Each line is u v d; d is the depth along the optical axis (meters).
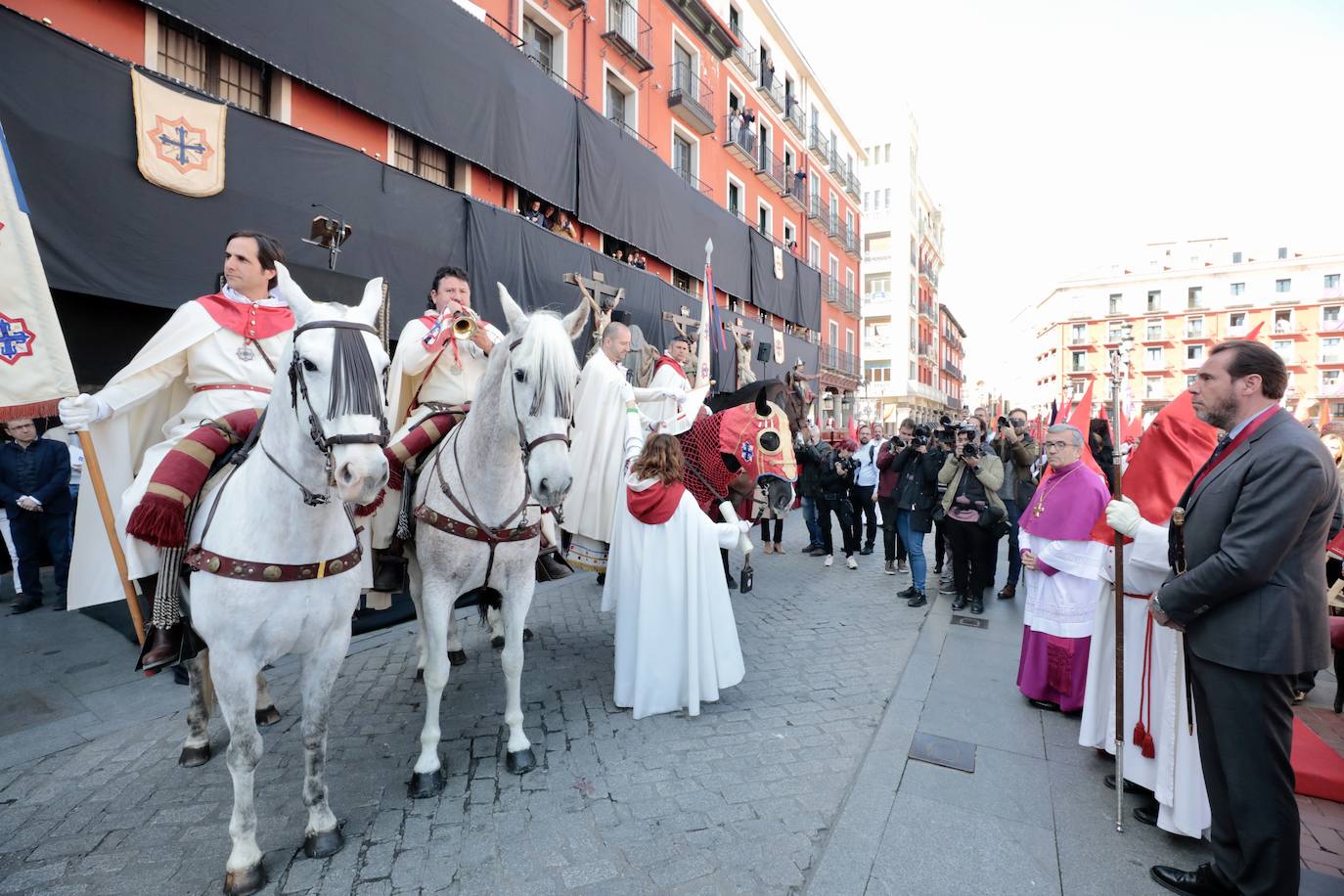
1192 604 2.16
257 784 2.95
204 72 6.46
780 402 4.40
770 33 21.64
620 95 14.30
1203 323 53.84
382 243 7.18
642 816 2.72
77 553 2.73
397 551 3.32
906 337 39.25
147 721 3.57
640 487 3.61
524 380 2.48
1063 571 3.73
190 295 5.53
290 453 2.16
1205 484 2.28
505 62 9.01
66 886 2.29
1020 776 3.05
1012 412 7.51
